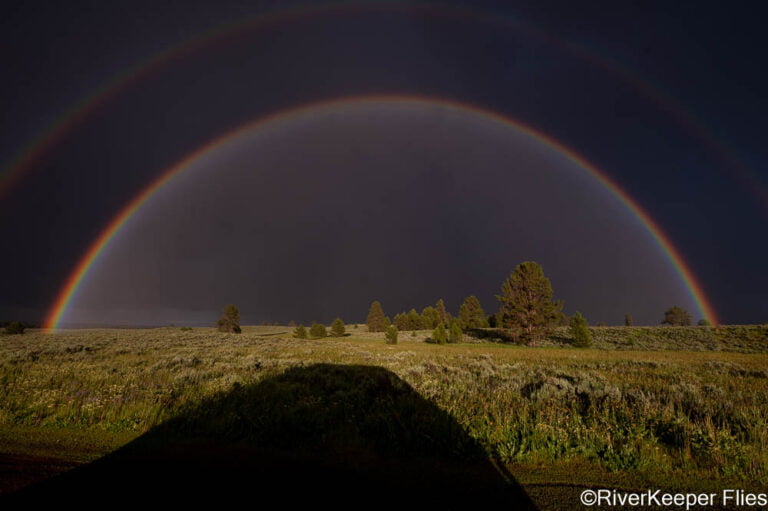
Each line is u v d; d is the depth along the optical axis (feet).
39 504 11.59
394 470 15.34
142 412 22.24
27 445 17.16
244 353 70.08
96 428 20.20
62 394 27.04
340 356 68.69
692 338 156.87
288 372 41.14
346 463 16.03
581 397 29.96
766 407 26.50
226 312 238.68
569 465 16.21
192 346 83.51
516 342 168.76
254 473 14.66
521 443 18.16
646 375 47.73
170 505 11.77
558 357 78.64
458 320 257.34
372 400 28.17
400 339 212.84
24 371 39.22
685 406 26.89
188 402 24.81
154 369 42.37
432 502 12.56
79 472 14.29
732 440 17.95
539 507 12.47
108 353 62.28
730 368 55.52
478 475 14.98
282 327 441.27
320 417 22.00
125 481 13.56
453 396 28.22
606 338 172.65
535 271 166.40
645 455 16.65
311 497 12.67
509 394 29.68
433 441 17.89
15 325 157.17
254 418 21.21
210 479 13.96
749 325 186.09
